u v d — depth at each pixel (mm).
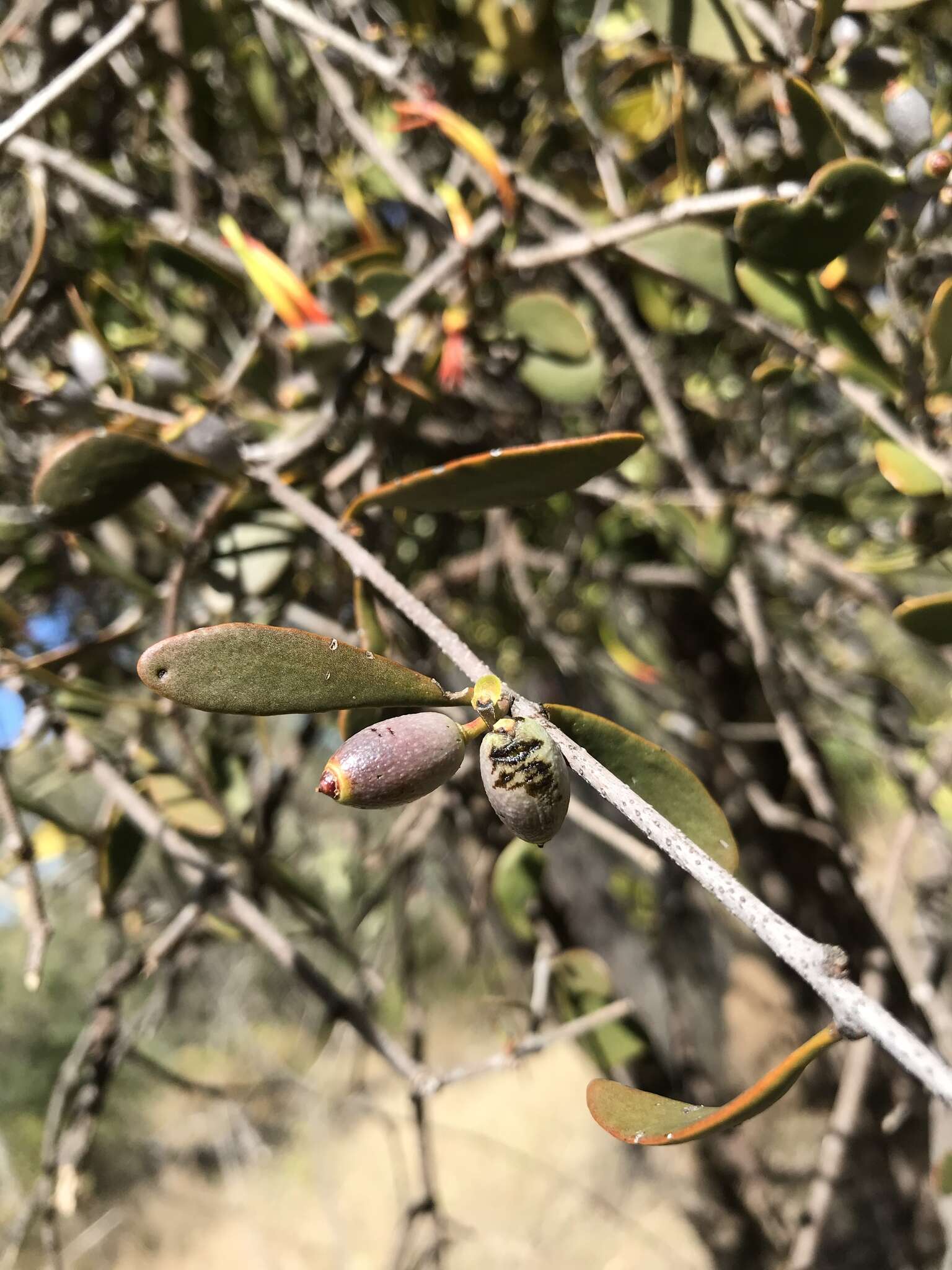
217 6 223
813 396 302
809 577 318
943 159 119
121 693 232
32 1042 896
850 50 132
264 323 190
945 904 250
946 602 105
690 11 133
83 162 231
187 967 257
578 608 317
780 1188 350
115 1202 755
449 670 312
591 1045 218
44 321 208
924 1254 310
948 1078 55
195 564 174
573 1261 578
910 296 173
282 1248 697
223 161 281
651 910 322
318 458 176
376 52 211
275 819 246
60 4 234
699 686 356
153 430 161
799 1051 60
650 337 273
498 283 195
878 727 291
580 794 343
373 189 234
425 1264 220
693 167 201
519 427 277
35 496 130
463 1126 775
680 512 227
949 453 138
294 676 77
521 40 218
